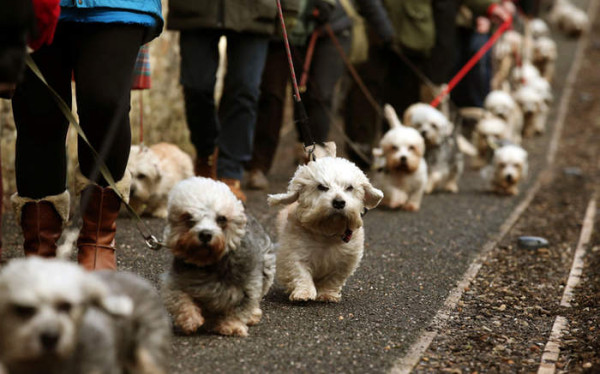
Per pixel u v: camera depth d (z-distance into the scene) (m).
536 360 4.61
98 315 3.18
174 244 4.32
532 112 15.95
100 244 5.09
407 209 9.45
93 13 4.79
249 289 4.58
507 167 10.82
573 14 31.00
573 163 13.46
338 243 5.59
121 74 4.89
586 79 23.19
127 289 3.48
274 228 7.75
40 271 2.88
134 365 3.45
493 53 17.78
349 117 11.02
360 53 10.60
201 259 4.29
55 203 5.14
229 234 4.38
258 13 7.77
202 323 4.46
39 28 4.36
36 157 5.05
